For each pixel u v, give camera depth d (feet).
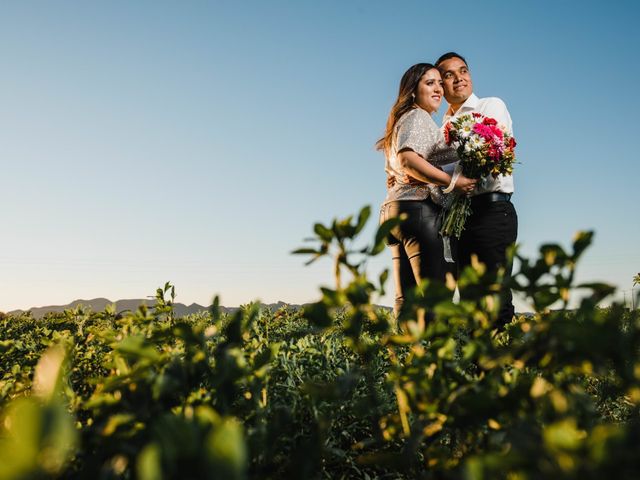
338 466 4.94
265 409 3.51
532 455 1.87
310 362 6.61
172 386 2.93
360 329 3.11
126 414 2.79
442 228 12.32
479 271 3.03
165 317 6.46
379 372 5.99
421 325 3.56
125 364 3.44
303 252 3.05
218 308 3.37
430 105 13.19
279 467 2.86
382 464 2.94
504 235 12.94
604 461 1.69
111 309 8.40
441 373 3.11
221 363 3.05
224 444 1.48
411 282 13.23
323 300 3.03
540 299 2.90
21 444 1.46
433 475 2.80
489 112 14.43
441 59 15.06
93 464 2.51
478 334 3.06
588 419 2.63
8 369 6.91
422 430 2.91
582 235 2.76
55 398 2.23
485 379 3.00
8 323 16.44
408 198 12.51
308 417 4.76
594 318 2.50
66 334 7.90
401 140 12.54
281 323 12.50
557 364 2.72
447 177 12.08
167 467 1.54
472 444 2.96
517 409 2.57
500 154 12.35
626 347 2.35
